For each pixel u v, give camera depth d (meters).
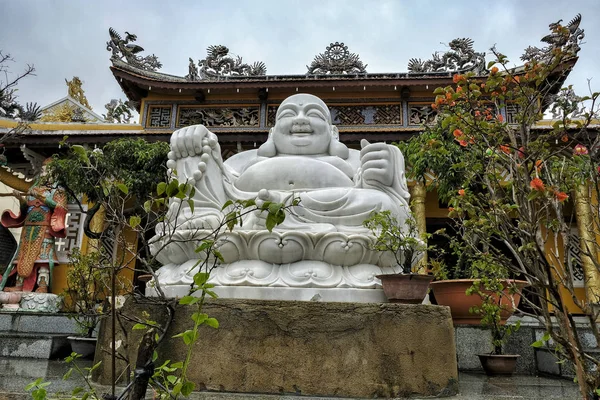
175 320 4.29
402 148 12.06
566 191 3.81
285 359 4.14
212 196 5.82
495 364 6.41
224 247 5.35
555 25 4.24
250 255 5.45
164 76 19.80
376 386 4.05
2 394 3.93
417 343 4.20
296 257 5.45
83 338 7.87
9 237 17.73
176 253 5.64
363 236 5.38
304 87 19.08
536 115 3.86
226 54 20.20
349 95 19.67
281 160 6.38
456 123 4.09
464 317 7.55
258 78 19.64
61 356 8.11
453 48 18.78
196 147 5.96
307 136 7.15
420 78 18.44
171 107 20.06
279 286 5.22
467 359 7.20
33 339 7.90
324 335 4.19
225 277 5.29
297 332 4.20
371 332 4.19
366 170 6.12
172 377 2.54
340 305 4.28
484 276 5.58
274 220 2.60
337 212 5.66
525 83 4.10
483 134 3.98
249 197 6.02
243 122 19.80
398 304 4.31
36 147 17.25
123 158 12.91
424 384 4.11
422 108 19.22
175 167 6.04
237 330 4.23
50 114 20.33
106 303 5.20
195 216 5.54
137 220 3.28
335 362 4.12
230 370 4.13
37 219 13.41
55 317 9.96
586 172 3.92
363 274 5.40
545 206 3.43
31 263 13.12
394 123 19.20
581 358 3.06
